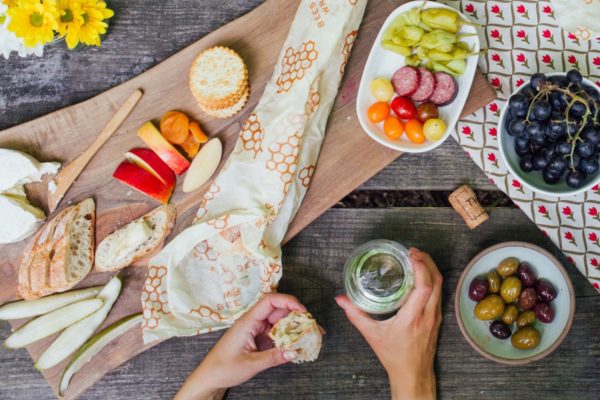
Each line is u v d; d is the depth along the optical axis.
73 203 1.47
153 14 1.50
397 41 1.31
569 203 1.42
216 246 1.44
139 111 1.46
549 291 1.38
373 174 1.42
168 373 1.51
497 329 1.42
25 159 1.42
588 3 1.40
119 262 1.45
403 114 1.34
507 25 1.44
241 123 1.45
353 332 1.50
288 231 1.44
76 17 1.31
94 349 1.45
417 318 1.40
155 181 1.44
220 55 1.41
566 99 1.25
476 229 1.49
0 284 1.48
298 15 1.40
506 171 1.43
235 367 1.39
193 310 1.43
